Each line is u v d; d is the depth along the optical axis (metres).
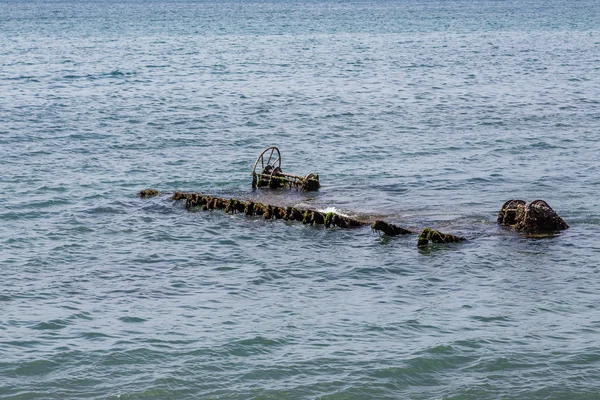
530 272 30.00
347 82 85.38
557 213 37.31
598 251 32.06
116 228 35.38
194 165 47.47
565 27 177.00
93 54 116.94
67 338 24.58
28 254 32.00
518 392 21.70
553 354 23.58
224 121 61.66
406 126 59.59
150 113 64.94
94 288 28.61
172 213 37.59
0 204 38.75
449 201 39.62
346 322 25.78
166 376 22.42
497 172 45.47
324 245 33.16
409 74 92.75
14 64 101.75
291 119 62.53
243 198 40.00
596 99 71.94
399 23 198.75
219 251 32.50
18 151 50.31
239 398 21.47
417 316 26.19
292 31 170.88
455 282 29.16
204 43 138.62
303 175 44.94
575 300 27.42
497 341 24.41
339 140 54.72
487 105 69.06
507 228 35.09
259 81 86.19
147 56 114.25
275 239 33.91
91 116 63.25
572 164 47.25
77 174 44.91
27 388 21.80
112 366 22.95
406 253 32.16
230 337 24.66
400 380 22.31
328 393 21.70
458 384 22.11
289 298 27.81
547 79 87.06
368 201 39.62
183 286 28.86
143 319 25.97
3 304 26.98
